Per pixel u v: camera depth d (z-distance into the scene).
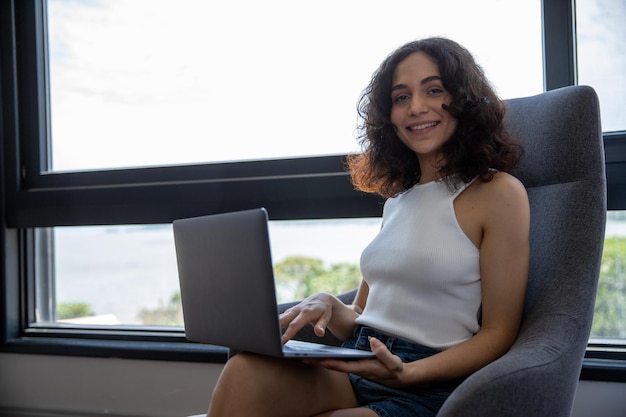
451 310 1.37
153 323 2.55
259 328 1.15
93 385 2.48
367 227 2.28
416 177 1.57
